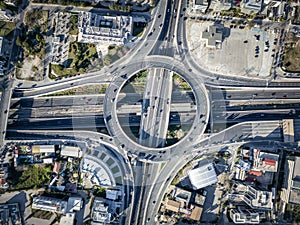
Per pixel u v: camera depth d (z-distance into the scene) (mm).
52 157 72750
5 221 70500
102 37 72062
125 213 73812
